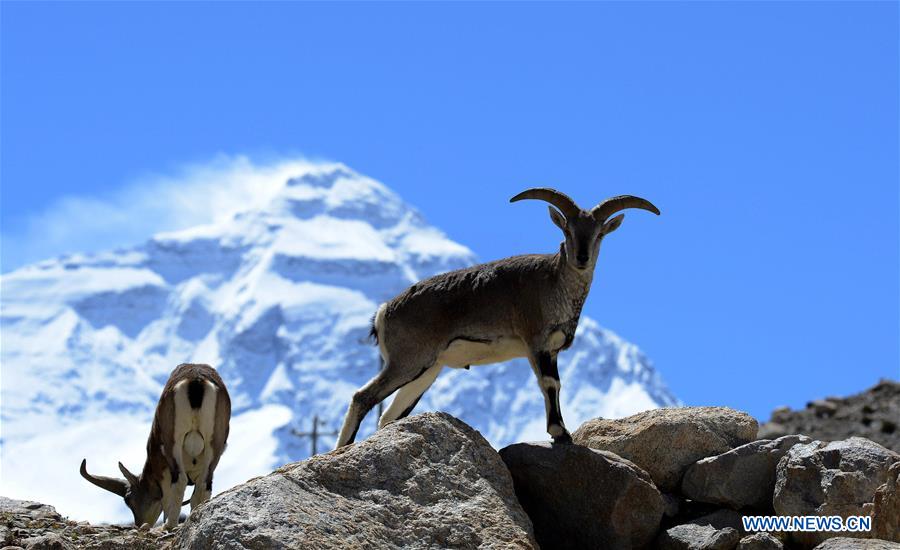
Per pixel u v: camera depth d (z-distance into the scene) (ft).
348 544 112.27
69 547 126.11
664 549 130.11
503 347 144.77
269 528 110.32
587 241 137.80
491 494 123.34
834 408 316.60
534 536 130.21
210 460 150.61
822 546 116.78
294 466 119.55
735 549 124.06
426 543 116.98
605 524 130.00
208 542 109.91
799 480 128.47
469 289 145.07
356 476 119.96
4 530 132.87
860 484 124.67
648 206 140.15
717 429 140.46
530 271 142.31
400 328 147.43
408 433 124.88
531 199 140.87
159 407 153.28
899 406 311.47
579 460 132.05
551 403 138.72
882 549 113.70
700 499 136.15
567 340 141.08
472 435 128.06
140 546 127.44
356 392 147.54
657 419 140.97
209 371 155.33
